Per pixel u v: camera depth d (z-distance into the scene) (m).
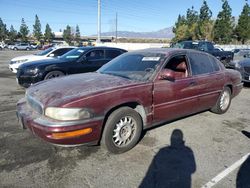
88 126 3.62
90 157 3.94
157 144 4.45
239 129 5.29
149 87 4.31
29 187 3.19
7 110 6.27
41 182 3.29
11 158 3.86
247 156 4.10
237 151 4.27
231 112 6.47
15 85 9.74
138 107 4.36
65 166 3.68
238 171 3.66
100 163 3.78
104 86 4.03
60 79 4.58
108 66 5.28
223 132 5.09
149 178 3.44
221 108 6.12
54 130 3.45
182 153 4.15
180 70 5.06
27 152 4.04
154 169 3.66
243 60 10.68
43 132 3.51
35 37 99.19
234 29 55.69
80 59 8.70
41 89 4.10
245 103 7.53
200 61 5.50
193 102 5.18
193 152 4.20
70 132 3.50
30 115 3.83
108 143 3.91
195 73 5.25
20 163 3.72
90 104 3.63
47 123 3.49
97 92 3.78
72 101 3.55
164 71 4.56
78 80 4.40
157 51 5.11
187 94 4.98
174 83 4.70
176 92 4.74
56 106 3.52
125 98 3.99
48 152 4.05
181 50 5.18
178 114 4.95
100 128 3.77
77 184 3.28
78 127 3.54
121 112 3.98
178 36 61.19
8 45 61.09
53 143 3.54
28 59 12.06
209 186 3.29
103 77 4.58
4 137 4.59
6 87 9.32
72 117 3.51
